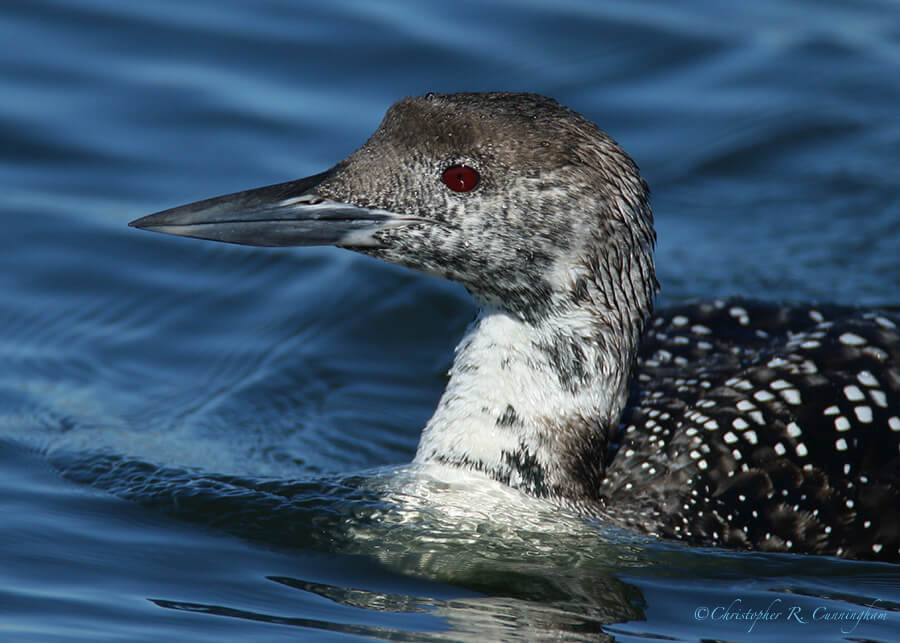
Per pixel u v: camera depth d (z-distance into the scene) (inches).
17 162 591.5
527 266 373.1
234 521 392.5
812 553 387.2
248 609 340.5
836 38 714.2
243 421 479.5
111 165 594.9
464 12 705.0
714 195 617.3
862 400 397.7
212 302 546.3
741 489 388.2
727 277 557.6
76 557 362.0
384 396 506.6
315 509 398.6
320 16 689.6
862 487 390.0
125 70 644.7
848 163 633.6
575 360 383.2
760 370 408.8
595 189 369.7
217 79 647.1
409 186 370.3
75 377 495.8
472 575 369.1
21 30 657.0
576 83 664.4
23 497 399.5
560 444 388.5
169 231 373.7
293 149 610.5
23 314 523.5
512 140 366.0
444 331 544.1
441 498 393.1
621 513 392.2
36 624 323.3
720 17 720.3
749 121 652.7
